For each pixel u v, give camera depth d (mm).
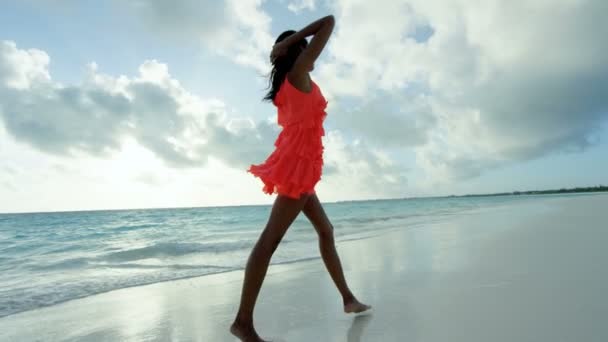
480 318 2088
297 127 1902
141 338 2244
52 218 37875
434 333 1911
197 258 6395
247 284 1935
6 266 6422
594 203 18391
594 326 1822
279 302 2863
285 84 1894
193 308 2930
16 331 2525
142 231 16312
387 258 4711
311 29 1834
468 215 16047
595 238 5184
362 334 1994
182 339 2184
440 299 2576
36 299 3625
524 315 2074
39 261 6992
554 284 2744
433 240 6449
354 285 3270
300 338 2014
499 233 6801
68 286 4211
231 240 9336
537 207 18797
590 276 2928
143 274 4867
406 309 2402
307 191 1920
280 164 1889
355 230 10938
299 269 4414
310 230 11172
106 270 5488
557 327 1846
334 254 2295
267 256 1923
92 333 2398
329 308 2602
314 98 1927
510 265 3623
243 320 1947
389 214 23234
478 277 3201
